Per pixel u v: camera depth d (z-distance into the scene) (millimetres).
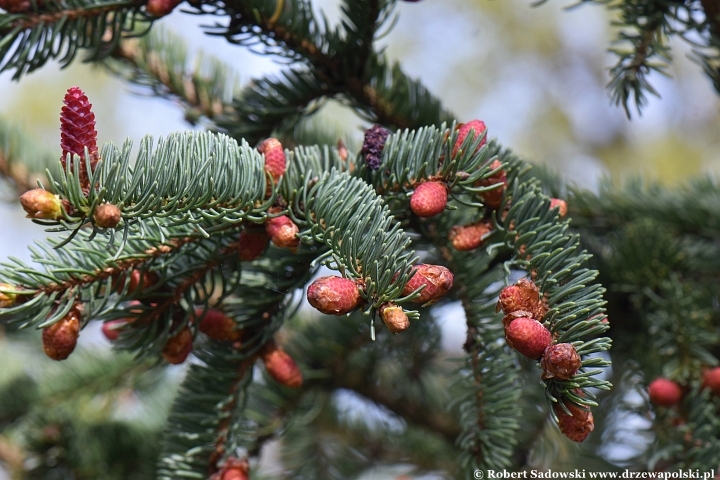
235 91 752
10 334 996
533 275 564
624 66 658
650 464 639
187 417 610
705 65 669
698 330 662
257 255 576
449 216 624
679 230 760
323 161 601
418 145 577
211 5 632
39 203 528
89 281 571
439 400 803
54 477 863
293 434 848
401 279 535
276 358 607
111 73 751
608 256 722
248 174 562
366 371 763
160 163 546
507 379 613
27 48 620
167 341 591
